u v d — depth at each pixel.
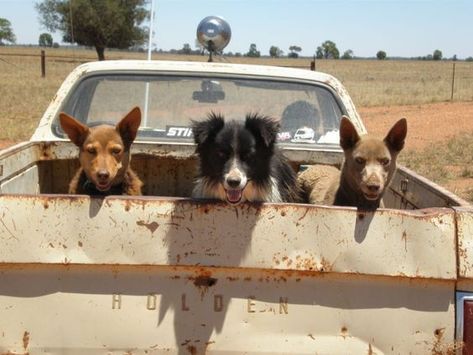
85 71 3.32
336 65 62.19
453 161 9.95
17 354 1.90
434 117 15.95
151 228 1.85
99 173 2.45
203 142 2.36
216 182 2.36
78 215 1.84
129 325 1.90
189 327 1.90
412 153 10.56
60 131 3.22
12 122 12.88
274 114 3.41
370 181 2.59
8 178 2.64
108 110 3.39
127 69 3.34
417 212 1.86
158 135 3.38
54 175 3.17
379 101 20.25
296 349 1.89
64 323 1.89
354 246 1.85
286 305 1.89
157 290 1.89
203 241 1.86
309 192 3.13
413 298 1.88
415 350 1.89
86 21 33.03
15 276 1.88
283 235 1.85
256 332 1.90
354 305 1.89
